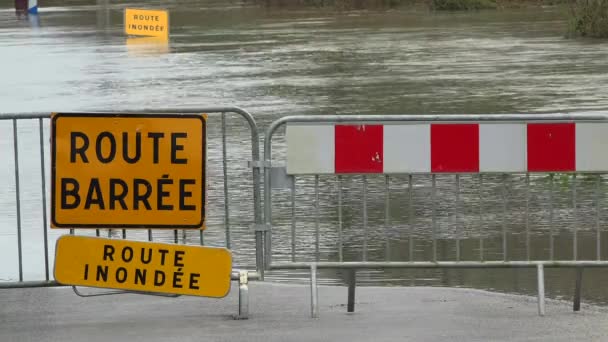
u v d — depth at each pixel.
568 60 39.66
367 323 10.18
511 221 15.36
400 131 10.72
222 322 10.29
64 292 11.52
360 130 10.71
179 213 10.70
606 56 40.75
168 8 86.56
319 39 52.00
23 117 10.97
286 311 10.70
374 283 12.27
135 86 33.88
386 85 32.75
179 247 10.42
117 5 93.38
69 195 10.64
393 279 12.44
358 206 16.72
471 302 10.98
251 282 12.00
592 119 10.73
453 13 72.62
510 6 77.06
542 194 17.16
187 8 86.12
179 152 10.67
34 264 13.44
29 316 10.58
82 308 10.85
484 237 14.38
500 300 11.08
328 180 18.77
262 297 11.30
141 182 10.67
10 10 88.88
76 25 67.75
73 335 9.88
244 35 56.03
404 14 72.50
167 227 10.71
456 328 9.95
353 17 70.19
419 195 17.34
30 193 17.97
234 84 33.94
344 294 11.43
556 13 68.62
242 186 18.33
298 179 18.94
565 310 10.64
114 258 10.44
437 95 30.00
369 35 53.88
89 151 10.63
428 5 78.75
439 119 10.71
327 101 29.23
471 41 48.97
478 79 33.81
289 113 26.86
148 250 10.41
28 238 14.88
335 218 15.91
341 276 12.63
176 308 10.84
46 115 10.97
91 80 35.84
